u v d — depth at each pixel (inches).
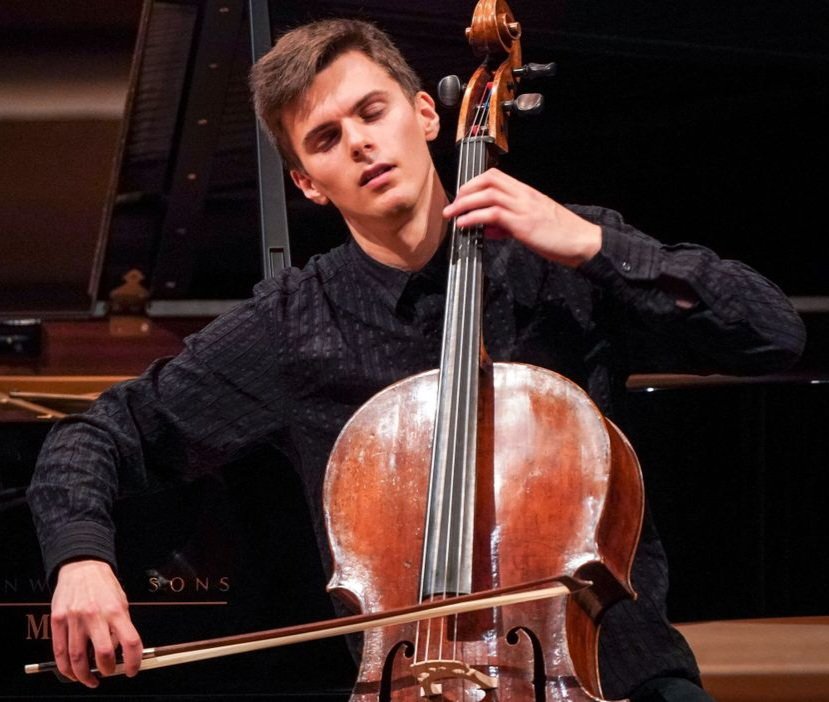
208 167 495.8
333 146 271.3
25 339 505.0
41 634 347.6
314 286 293.6
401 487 253.4
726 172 485.4
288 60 271.6
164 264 523.2
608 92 477.7
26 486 349.7
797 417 403.2
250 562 345.1
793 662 547.2
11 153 535.2
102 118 530.6
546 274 279.6
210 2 430.0
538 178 481.7
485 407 255.9
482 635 228.2
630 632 260.7
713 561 398.9
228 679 343.9
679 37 454.6
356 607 245.4
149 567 345.4
